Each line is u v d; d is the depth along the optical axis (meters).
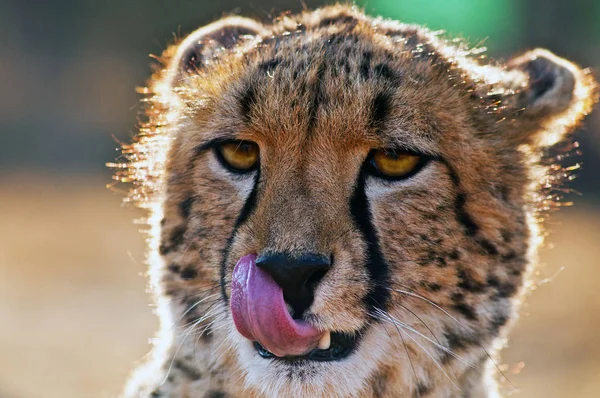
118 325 22.41
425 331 7.53
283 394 7.26
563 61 8.77
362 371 7.42
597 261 27.12
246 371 7.57
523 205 7.92
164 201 8.04
